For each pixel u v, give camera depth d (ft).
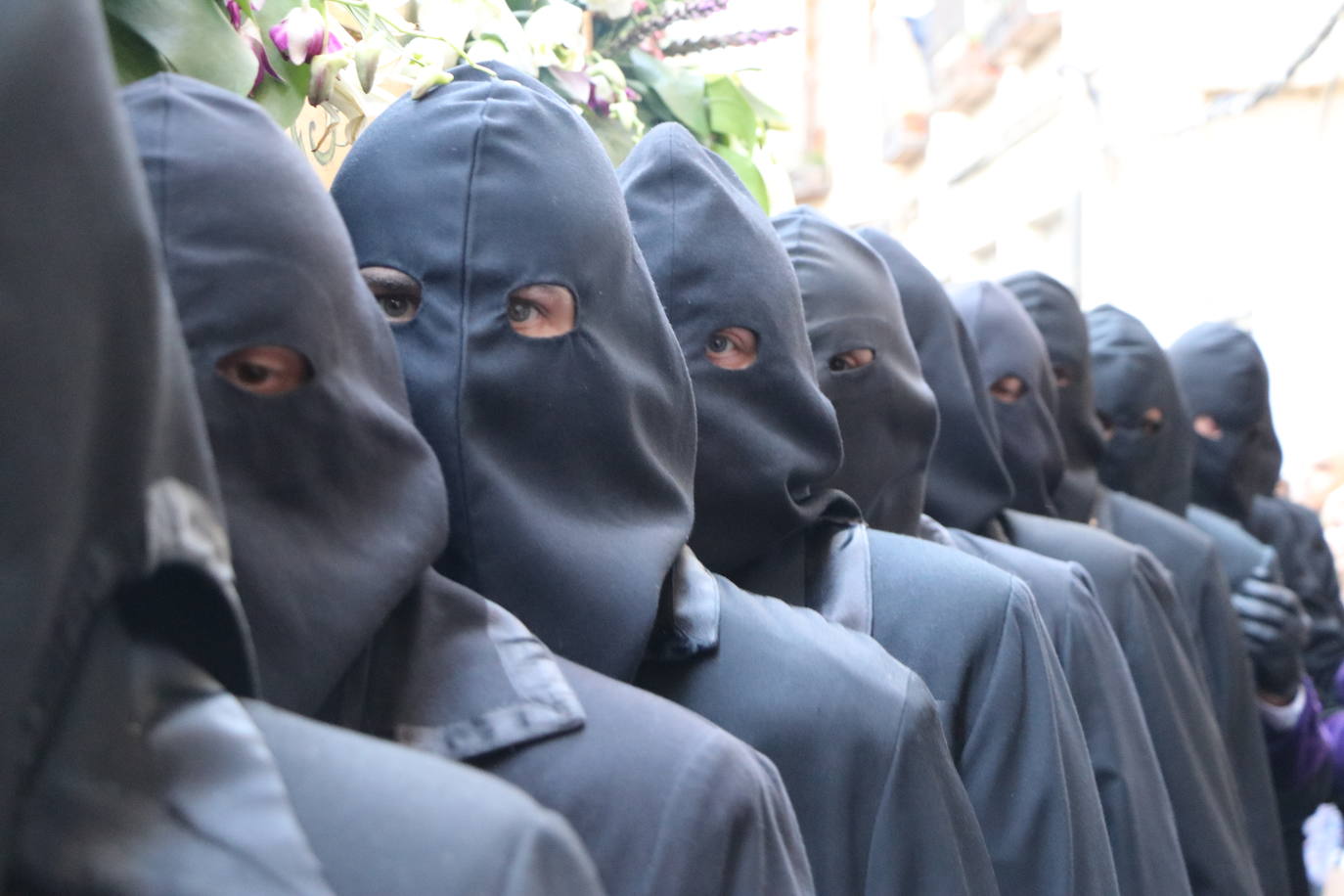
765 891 3.15
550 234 3.79
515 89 4.01
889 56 21.91
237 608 2.30
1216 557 8.52
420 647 3.21
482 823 2.27
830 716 4.03
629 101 6.42
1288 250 16.14
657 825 3.09
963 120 22.11
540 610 3.66
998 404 7.75
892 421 5.88
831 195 22.07
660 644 4.17
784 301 4.88
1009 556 6.24
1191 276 17.02
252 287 2.93
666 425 4.07
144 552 2.07
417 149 3.92
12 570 1.89
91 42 2.02
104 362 1.99
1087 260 18.20
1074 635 5.89
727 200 4.91
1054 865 4.82
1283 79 15.79
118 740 2.10
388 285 3.89
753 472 4.71
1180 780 6.46
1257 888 6.47
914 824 3.98
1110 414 9.66
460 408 3.67
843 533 5.25
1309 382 16.05
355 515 3.07
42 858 1.97
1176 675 6.86
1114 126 17.53
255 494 2.94
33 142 1.94
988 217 21.11
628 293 4.00
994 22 19.95
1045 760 4.90
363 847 2.25
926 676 4.94
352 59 4.42
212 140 3.01
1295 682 9.28
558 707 3.21
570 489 3.79
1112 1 17.46
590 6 6.46
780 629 4.23
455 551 3.69
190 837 2.09
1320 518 12.64
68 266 1.94
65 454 1.93
